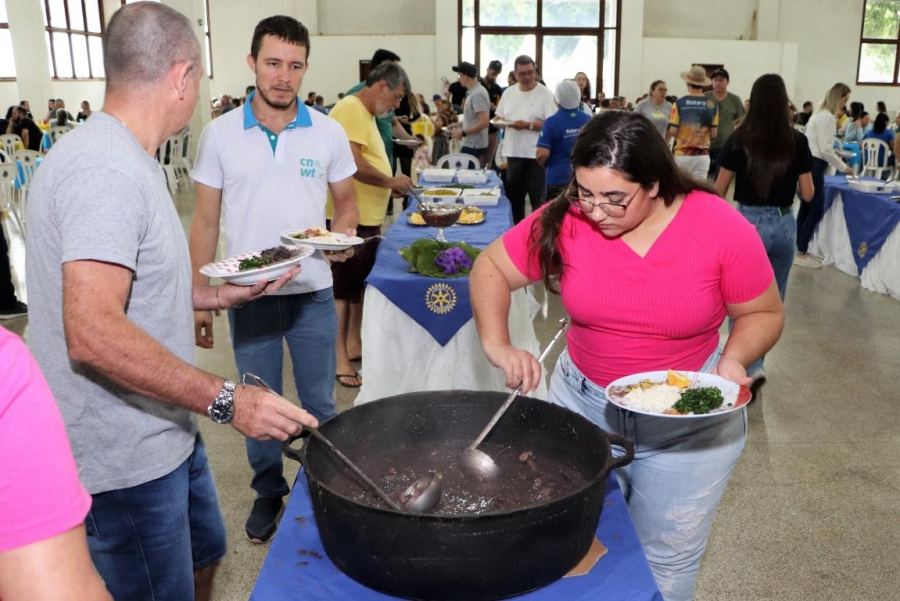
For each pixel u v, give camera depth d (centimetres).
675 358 136
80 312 101
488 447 120
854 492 249
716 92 711
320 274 209
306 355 214
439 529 84
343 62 1416
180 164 975
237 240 205
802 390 331
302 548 104
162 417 124
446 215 286
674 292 127
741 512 238
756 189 311
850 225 517
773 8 1444
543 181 568
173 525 130
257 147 200
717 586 204
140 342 104
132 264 107
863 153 814
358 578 93
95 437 120
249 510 239
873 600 198
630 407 117
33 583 62
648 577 99
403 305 262
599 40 1418
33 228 113
